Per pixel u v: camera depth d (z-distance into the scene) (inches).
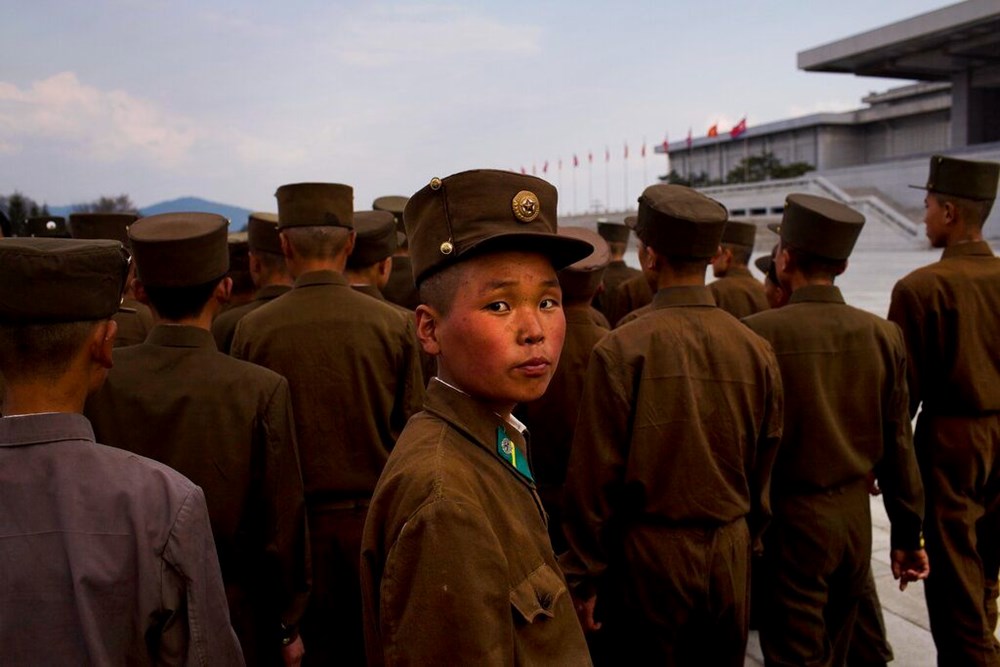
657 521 105.7
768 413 107.9
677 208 108.9
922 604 165.9
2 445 60.3
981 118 2014.0
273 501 99.7
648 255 114.3
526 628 52.1
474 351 55.1
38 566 57.6
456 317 55.6
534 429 148.0
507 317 55.0
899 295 139.8
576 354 146.3
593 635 117.2
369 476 122.3
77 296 62.7
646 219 112.8
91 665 56.7
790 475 121.3
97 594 58.0
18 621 56.7
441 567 48.7
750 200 2080.5
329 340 121.4
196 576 62.0
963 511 135.8
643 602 106.5
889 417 124.3
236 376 99.0
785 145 3095.5
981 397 133.6
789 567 121.6
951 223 139.3
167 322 100.3
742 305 203.2
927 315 135.9
